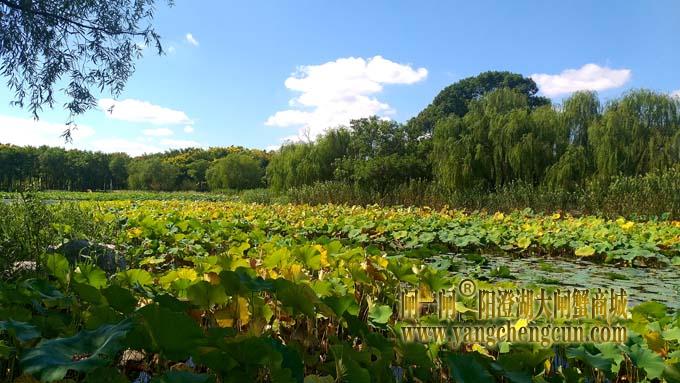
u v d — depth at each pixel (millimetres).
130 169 52219
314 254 3045
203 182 53906
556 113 16656
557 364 2182
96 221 5699
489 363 1748
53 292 2205
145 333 1524
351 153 22156
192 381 1345
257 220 9711
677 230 8562
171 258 5438
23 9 4777
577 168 15109
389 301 2846
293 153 23156
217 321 2078
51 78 5156
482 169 16484
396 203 16875
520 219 10977
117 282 2518
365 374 1561
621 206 12062
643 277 5164
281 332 2303
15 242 3504
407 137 21250
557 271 5352
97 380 1438
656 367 1724
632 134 15047
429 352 1889
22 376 1420
